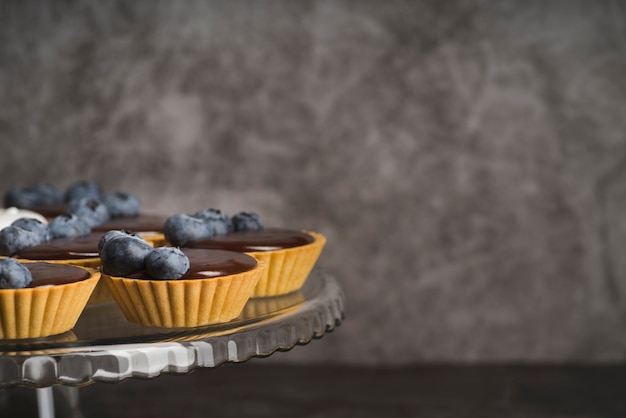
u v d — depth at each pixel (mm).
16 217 1462
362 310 2963
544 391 2699
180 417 2549
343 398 2695
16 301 1014
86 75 2896
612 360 2945
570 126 2855
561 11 2812
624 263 2908
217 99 2895
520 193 2893
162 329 1126
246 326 1109
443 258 2932
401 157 2891
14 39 2881
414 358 2982
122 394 2748
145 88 2896
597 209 2889
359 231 2928
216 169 2926
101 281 1252
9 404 2553
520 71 2840
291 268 1312
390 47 2842
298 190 2922
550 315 2938
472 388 2744
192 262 1153
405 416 2537
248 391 2775
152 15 2865
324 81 2869
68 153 2928
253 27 2857
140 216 1595
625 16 2803
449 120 2867
